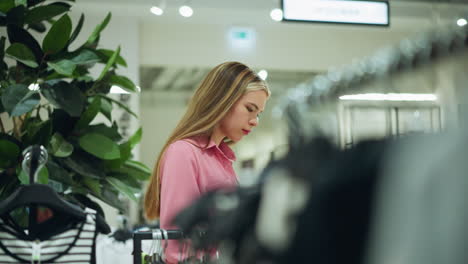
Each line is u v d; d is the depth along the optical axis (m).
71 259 1.62
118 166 2.56
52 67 2.33
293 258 0.61
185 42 6.37
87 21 5.93
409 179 0.57
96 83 2.62
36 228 1.60
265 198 0.65
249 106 1.62
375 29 6.64
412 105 0.78
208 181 1.57
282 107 0.86
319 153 0.62
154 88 6.32
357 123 0.82
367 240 0.58
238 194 0.68
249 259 0.65
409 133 0.60
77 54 2.45
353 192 0.60
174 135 1.65
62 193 2.37
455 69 0.70
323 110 0.84
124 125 5.94
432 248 0.55
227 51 6.45
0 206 1.54
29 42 2.41
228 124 1.65
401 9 6.08
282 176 0.64
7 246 1.57
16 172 2.33
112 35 6.04
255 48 6.52
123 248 2.73
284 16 4.13
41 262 1.58
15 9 2.38
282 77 6.65
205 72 6.46
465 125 0.57
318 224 0.60
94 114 2.45
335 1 4.20
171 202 1.51
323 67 6.66
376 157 0.60
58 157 2.41
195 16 6.09
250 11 5.93
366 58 0.83
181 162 1.54
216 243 0.70
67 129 2.47
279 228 0.63
